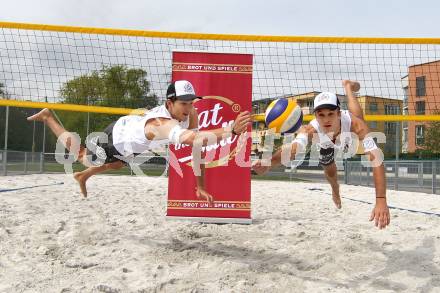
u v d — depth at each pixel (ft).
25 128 55.31
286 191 32.91
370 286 9.81
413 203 26.81
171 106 10.23
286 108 10.63
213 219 17.04
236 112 17.04
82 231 14.66
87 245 12.98
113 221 16.75
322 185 41.60
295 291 9.43
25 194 24.16
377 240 14.08
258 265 11.14
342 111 11.26
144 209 19.94
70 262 11.11
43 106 21.85
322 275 10.64
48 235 13.88
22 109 55.52
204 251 12.71
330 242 13.61
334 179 13.42
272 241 13.96
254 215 19.75
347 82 12.59
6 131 46.21
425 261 11.71
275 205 23.40
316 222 17.76
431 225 17.26
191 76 17.13
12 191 25.59
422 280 10.22
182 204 17.20
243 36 20.77
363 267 11.22
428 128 95.20
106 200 22.75
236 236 14.80
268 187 37.47
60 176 44.52
